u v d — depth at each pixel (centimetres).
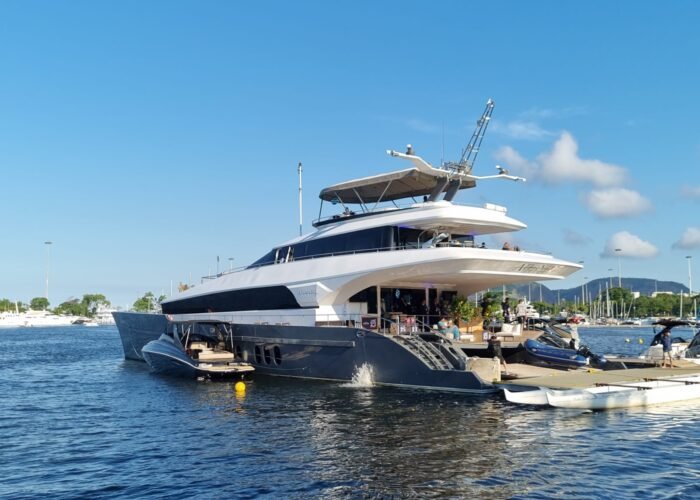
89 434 1744
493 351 2417
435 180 2703
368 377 2427
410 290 2845
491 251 2386
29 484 1276
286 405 2081
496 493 1144
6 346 6838
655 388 2017
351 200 3017
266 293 2923
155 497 1169
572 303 18400
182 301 3488
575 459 1362
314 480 1238
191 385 2708
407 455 1398
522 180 2923
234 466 1358
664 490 1166
